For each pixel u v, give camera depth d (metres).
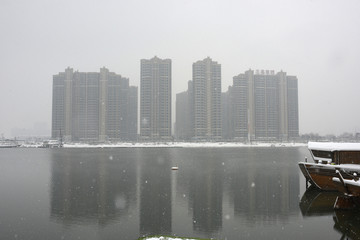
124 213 24.31
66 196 31.06
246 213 24.34
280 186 36.94
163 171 52.91
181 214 24.03
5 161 77.19
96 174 48.78
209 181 40.94
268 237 18.89
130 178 43.84
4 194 32.41
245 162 72.25
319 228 20.50
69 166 62.78
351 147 30.67
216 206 26.66
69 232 19.92
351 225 21.00
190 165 64.38
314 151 34.34
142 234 19.50
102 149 157.38
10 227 20.92
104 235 19.34
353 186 22.88
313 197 30.03
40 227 20.91
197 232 19.81
